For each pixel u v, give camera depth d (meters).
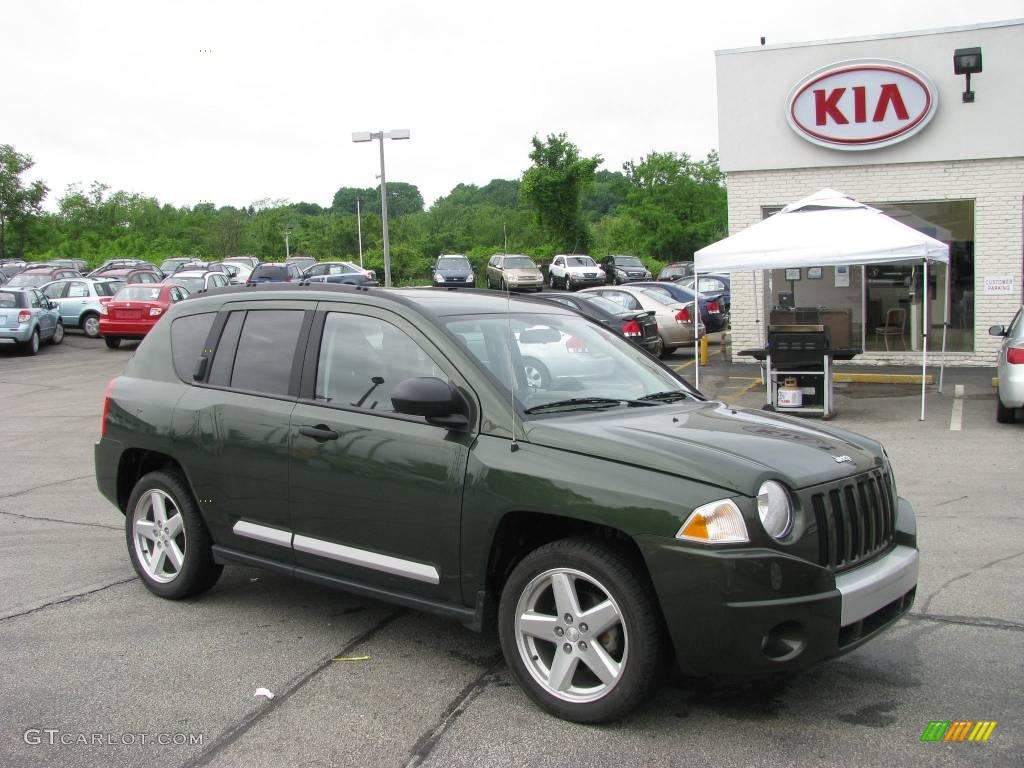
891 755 3.53
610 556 3.71
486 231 65.94
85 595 5.64
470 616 4.11
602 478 3.72
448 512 4.11
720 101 18.69
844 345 13.09
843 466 3.93
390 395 4.48
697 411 4.59
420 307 4.59
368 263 58.50
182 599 5.51
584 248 57.66
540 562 3.88
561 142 56.09
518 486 3.89
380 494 4.34
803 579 3.53
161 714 4.00
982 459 9.33
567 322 5.15
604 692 3.73
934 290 17.88
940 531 6.67
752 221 18.84
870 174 18.00
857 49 17.70
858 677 4.23
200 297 5.66
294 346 4.95
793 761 3.49
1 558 6.48
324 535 4.62
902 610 4.05
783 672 3.54
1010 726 3.75
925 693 4.06
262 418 4.87
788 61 18.17
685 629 3.52
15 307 23.84
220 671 4.46
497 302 5.03
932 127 17.45
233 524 5.05
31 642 4.86
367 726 3.86
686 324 20.38
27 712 4.03
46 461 10.36
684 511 3.53
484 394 4.18
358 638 4.88
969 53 16.61
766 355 12.58
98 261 71.94
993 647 4.54
